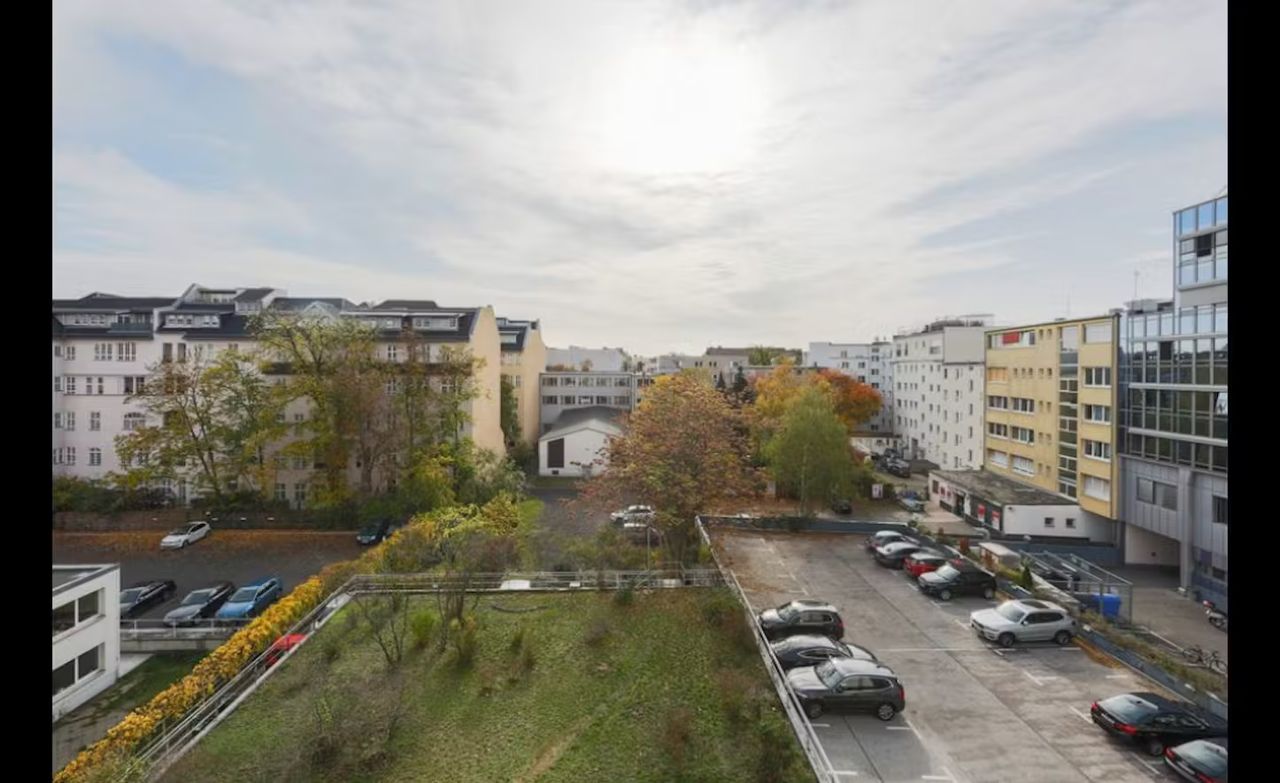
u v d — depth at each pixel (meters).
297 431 40.22
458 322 47.84
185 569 31.30
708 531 32.94
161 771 14.38
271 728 16.19
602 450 36.78
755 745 14.57
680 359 126.81
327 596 24.22
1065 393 40.56
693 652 19.28
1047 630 20.62
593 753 14.82
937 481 47.78
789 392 54.28
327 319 40.75
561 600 23.55
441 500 35.72
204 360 40.78
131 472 38.00
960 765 14.18
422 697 17.48
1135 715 14.93
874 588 26.12
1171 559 35.31
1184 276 31.78
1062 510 38.28
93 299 51.00
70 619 20.25
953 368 60.03
